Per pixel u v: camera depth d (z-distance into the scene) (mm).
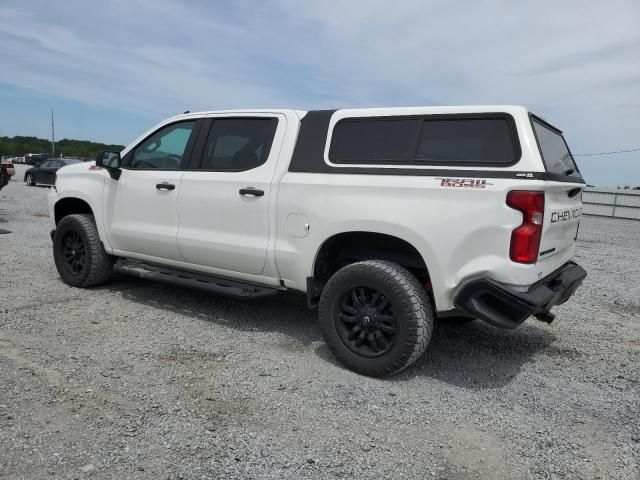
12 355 3729
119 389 3291
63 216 6113
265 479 2447
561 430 3086
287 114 4336
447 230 3408
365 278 3658
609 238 14117
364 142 3887
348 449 2752
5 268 6484
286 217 4090
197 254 4648
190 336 4359
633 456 2824
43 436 2705
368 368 3674
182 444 2703
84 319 4652
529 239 3201
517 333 4957
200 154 4715
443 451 2787
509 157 3332
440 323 5121
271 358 3963
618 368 4148
